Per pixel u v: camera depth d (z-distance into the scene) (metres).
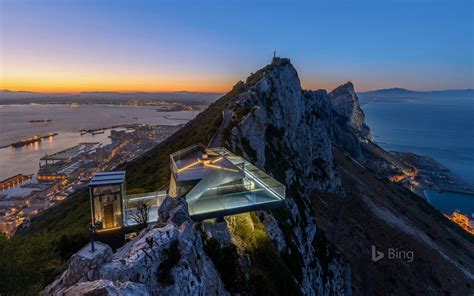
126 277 12.91
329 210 77.25
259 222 30.14
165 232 15.45
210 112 83.12
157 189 32.75
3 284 14.00
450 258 84.19
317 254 50.69
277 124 71.06
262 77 79.56
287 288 24.91
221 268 19.52
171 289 13.92
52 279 15.62
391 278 64.25
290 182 60.50
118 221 19.61
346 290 54.53
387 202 104.75
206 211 20.73
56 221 43.66
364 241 72.31
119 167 74.44
